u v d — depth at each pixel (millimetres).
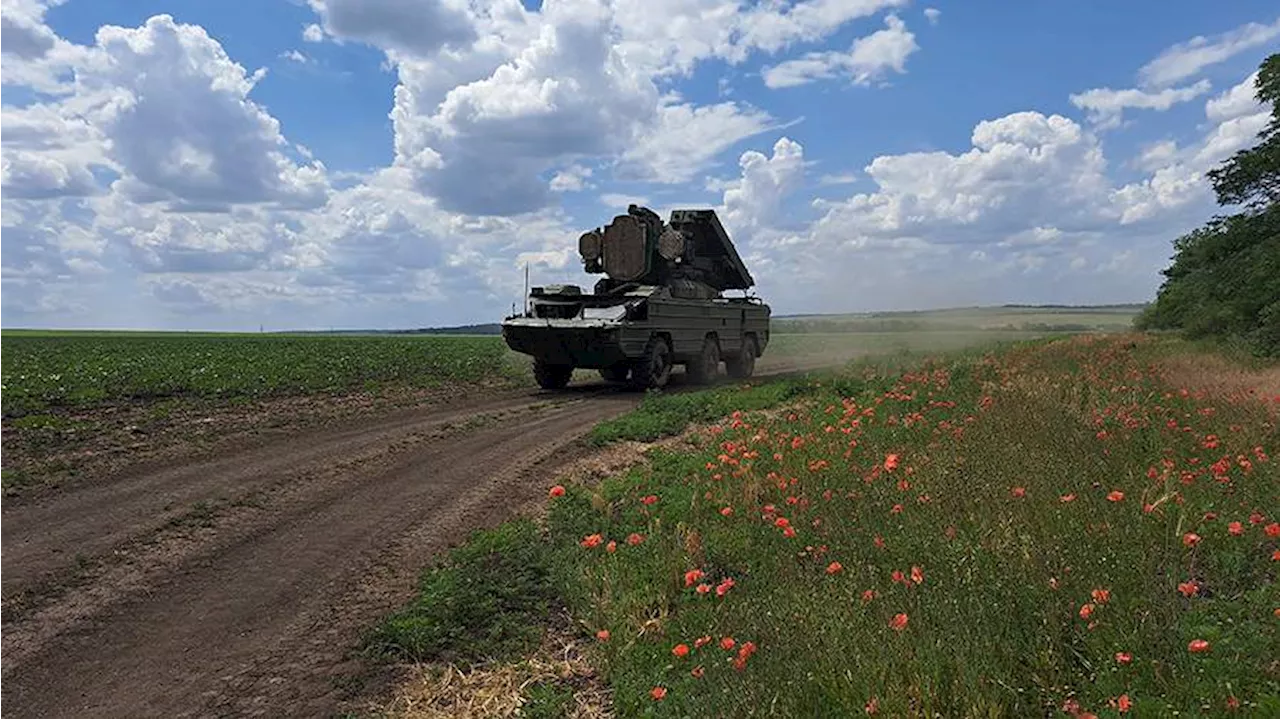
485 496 9594
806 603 4918
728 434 12195
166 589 6777
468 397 20062
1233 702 3494
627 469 10898
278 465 11336
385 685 5098
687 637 5027
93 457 11844
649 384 20703
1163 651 4008
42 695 5059
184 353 38188
